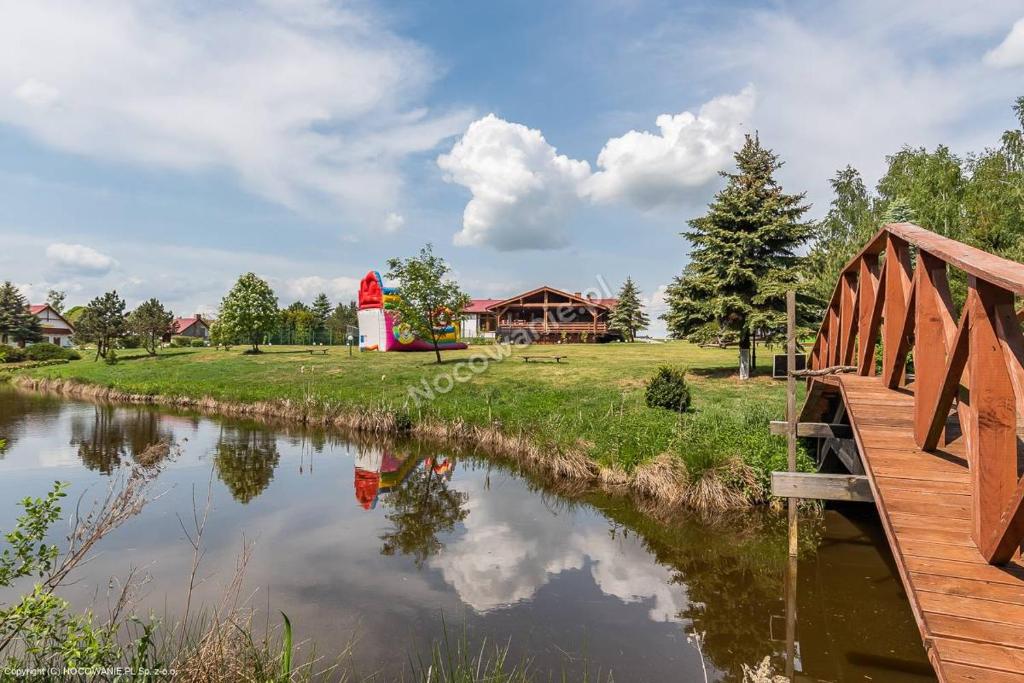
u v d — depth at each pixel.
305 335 66.88
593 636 5.36
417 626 5.49
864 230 23.11
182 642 4.80
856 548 7.68
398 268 27.94
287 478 11.62
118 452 13.70
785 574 6.87
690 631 5.48
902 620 5.72
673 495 9.59
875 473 3.93
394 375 24.58
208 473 11.95
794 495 6.45
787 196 19.97
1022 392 2.47
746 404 15.30
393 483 11.34
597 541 8.05
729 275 19.75
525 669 4.75
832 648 5.18
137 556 7.20
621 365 26.27
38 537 3.55
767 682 4.55
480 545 7.87
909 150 29.12
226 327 38.91
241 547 7.62
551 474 11.68
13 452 13.71
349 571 6.86
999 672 2.23
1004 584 2.72
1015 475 2.87
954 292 15.45
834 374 7.42
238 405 20.59
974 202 19.88
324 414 18.09
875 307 6.18
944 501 3.52
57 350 42.53
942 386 3.62
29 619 3.46
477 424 14.99
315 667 4.66
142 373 29.11
